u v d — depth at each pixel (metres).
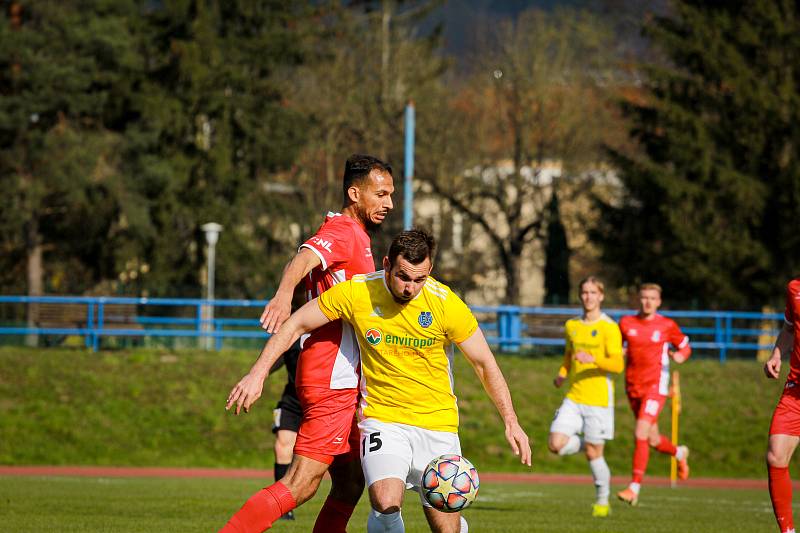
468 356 18.59
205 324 107.25
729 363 93.25
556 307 102.38
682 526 31.81
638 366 40.50
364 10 148.00
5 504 35.56
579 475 68.00
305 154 145.88
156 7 131.50
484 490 52.44
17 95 115.62
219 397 77.88
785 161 121.56
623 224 126.62
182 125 126.00
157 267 126.81
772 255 117.31
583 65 149.12
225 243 128.00
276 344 18.16
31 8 117.00
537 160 148.75
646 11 148.00
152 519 30.83
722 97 124.19
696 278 117.19
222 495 42.28
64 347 89.06
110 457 68.31
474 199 154.62
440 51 152.88
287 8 136.50
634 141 151.00
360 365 19.09
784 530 25.02
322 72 144.00
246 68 134.12
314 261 18.92
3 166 117.38
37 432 70.38
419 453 18.59
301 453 18.78
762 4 121.75
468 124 150.00
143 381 79.69
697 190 119.00
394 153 146.25
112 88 124.00
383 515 18.50
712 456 73.88
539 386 83.75
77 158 114.88
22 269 136.38
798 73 123.00
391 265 17.80
